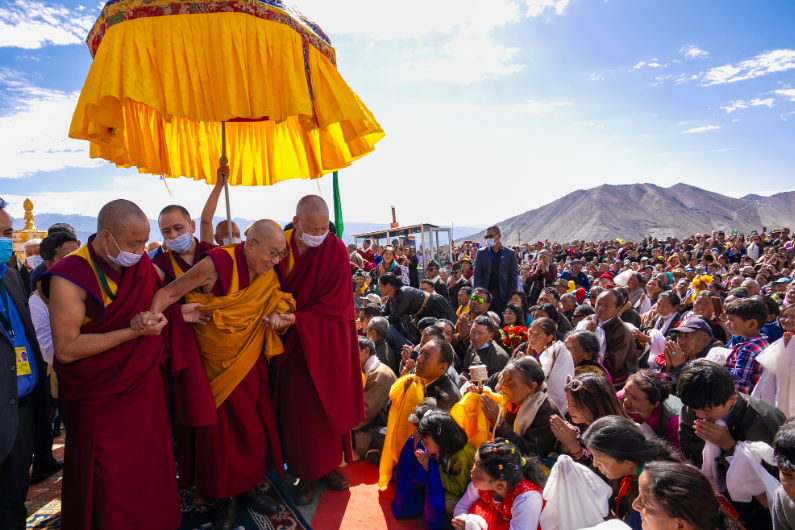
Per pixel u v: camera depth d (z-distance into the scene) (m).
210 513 3.02
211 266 2.63
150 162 3.60
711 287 6.88
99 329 2.30
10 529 2.60
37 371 2.75
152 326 2.31
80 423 2.30
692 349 4.02
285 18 2.77
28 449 2.68
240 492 2.86
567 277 10.50
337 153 3.77
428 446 2.93
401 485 3.04
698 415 2.59
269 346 2.89
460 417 3.21
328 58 3.06
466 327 5.34
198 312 2.67
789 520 1.99
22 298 2.73
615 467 2.17
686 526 1.65
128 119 3.34
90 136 2.63
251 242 2.65
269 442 3.05
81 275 2.23
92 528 2.33
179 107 2.57
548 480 2.34
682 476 1.71
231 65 2.63
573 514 2.24
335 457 3.15
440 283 10.03
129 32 2.52
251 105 2.66
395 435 3.39
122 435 2.37
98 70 2.50
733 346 3.83
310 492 3.18
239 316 2.70
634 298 7.84
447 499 2.92
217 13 2.62
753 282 6.61
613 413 2.70
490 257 7.32
